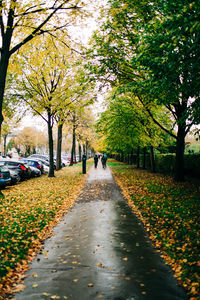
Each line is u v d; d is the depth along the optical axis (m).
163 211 7.75
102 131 20.25
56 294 3.41
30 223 6.69
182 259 4.45
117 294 3.41
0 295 3.39
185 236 5.52
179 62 6.07
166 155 20.06
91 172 23.38
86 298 3.31
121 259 4.55
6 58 9.12
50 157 19.41
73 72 14.96
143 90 8.14
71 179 17.48
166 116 18.23
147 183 14.13
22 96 16.94
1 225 6.41
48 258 4.62
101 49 10.06
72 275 3.94
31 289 3.55
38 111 17.50
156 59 6.33
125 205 9.19
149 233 6.08
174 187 12.15
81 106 17.73
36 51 12.12
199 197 9.64
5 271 4.01
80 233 6.06
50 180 17.08
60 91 16.47
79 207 8.88
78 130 34.53
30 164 22.72
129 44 10.38
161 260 4.53
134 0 9.05
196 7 4.70
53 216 7.60
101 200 10.09
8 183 12.83
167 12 6.70
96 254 4.78
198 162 14.17
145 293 3.43
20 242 5.28
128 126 18.05
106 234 5.98
